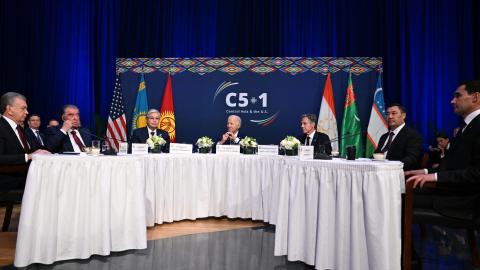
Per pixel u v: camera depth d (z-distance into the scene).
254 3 5.91
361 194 2.14
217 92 5.82
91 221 2.57
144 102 5.75
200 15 5.98
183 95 5.86
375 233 2.04
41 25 6.09
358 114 5.54
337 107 5.65
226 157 3.99
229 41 5.97
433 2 5.54
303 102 5.69
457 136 2.33
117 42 6.05
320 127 5.45
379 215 2.04
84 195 2.53
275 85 5.74
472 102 2.23
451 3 5.50
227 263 2.56
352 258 2.15
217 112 5.81
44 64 6.06
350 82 5.50
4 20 6.05
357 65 5.63
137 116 5.72
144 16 6.06
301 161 2.51
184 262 2.56
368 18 5.77
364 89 5.61
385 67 5.66
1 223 3.67
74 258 2.52
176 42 5.98
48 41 6.07
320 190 2.34
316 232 2.38
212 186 3.99
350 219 2.18
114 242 2.67
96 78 6.06
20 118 3.09
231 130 4.67
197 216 3.92
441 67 5.50
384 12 5.72
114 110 5.71
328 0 5.82
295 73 5.72
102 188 2.59
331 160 2.50
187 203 3.88
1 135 2.91
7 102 3.03
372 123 5.34
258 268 2.46
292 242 2.50
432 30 5.53
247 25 5.93
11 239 3.03
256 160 3.89
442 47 5.51
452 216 2.08
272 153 3.99
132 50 6.06
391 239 2.06
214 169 3.98
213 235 3.33
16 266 2.31
